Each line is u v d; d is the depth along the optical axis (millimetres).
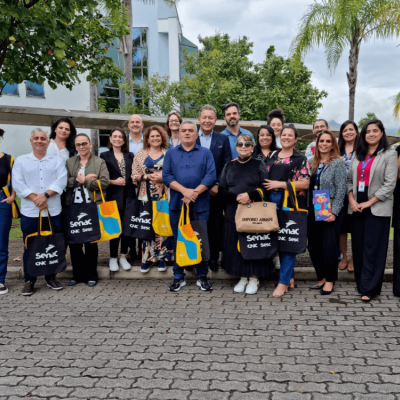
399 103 14422
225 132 5754
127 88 16203
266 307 4469
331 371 3035
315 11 12148
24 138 18734
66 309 4539
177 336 3734
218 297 4859
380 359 3217
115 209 5383
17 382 2982
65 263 5145
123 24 9922
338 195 4719
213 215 5586
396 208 4723
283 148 4875
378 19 11734
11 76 7789
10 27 6309
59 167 5152
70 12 6672
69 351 3475
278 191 4840
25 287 5129
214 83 19812
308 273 5570
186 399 2717
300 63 13266
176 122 6086
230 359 3266
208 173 4914
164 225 5363
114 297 4938
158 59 28328
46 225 5160
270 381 2924
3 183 5203
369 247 4633
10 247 7957
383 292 4953
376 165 4594
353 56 12258
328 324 3945
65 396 2785
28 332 3895
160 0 27797
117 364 3223
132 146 6145
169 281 5621
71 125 5531
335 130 11961
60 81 8344
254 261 4855
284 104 21375
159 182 5391
